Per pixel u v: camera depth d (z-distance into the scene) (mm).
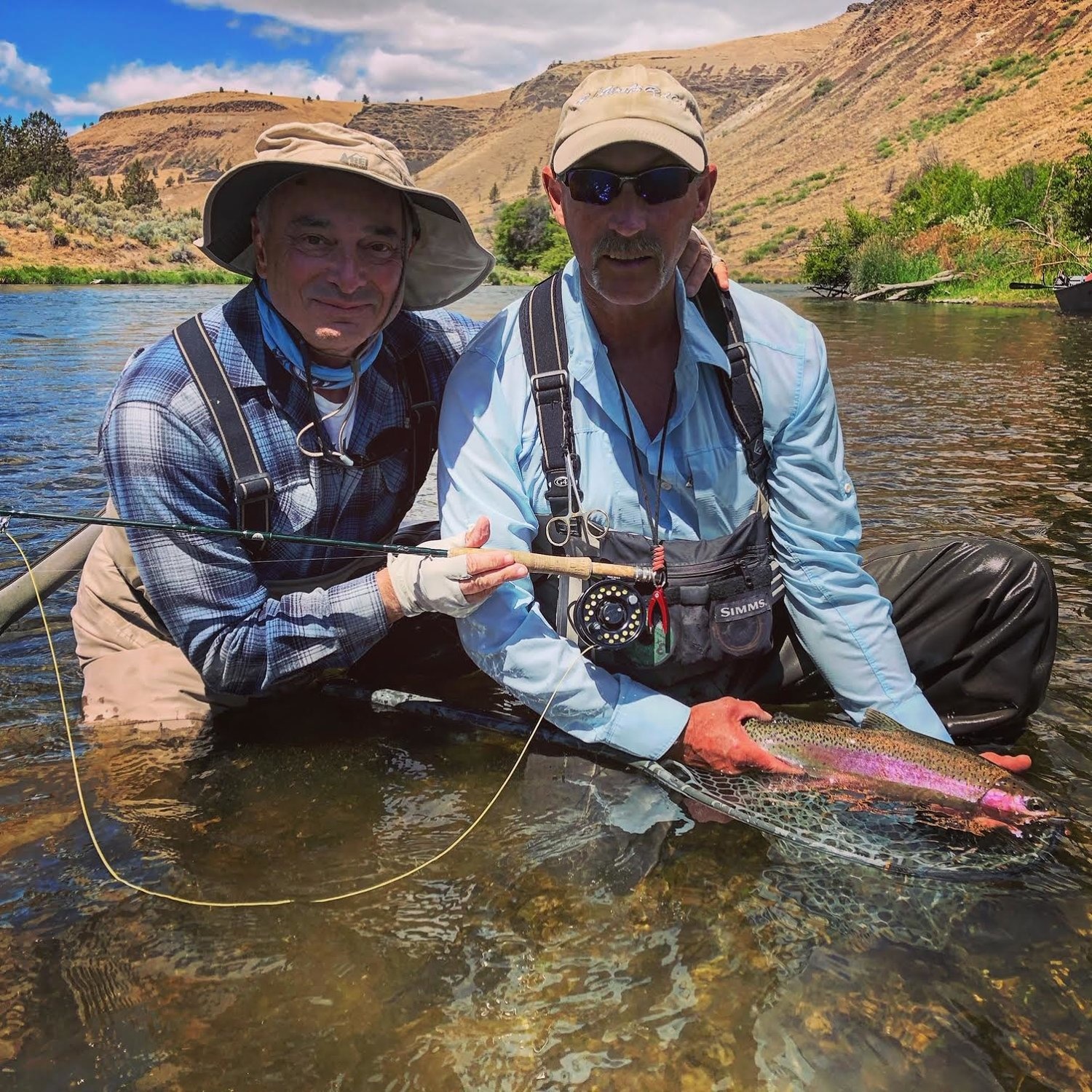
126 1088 884
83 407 4191
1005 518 2428
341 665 1400
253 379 1348
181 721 1492
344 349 1332
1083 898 1111
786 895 1112
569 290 1321
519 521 1353
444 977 1000
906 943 1044
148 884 1126
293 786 1323
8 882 1125
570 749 1412
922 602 1458
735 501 1361
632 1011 961
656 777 1332
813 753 1306
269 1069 901
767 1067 905
